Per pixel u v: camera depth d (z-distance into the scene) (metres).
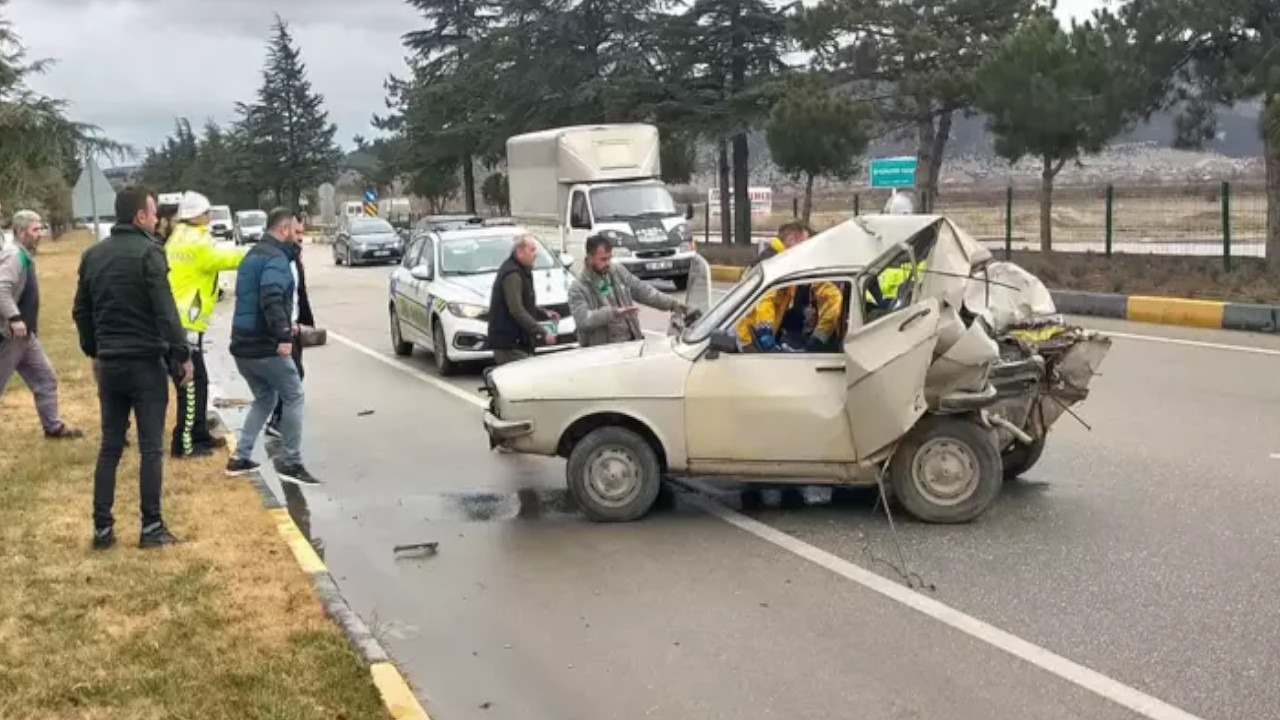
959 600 5.87
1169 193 22.75
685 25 35.16
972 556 6.52
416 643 5.61
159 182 127.88
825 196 44.84
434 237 15.19
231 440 9.91
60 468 8.67
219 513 7.48
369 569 6.76
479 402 12.11
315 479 8.91
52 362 14.59
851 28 28.42
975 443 7.00
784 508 7.63
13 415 10.91
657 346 7.55
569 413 7.38
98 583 6.10
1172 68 19.69
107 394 6.69
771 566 6.50
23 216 9.54
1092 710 4.62
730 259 28.58
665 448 7.32
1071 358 7.56
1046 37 20.34
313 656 5.14
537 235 27.16
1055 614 5.63
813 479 7.20
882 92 29.27
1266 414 9.71
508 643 5.57
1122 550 6.51
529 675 5.19
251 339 8.56
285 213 8.67
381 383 13.57
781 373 7.14
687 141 36.25
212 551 6.65
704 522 7.38
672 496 8.02
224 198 104.62
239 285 8.63
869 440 6.90
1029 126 20.36
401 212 63.19
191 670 5.00
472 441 10.17
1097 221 24.67
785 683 4.99
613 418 7.43
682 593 6.14
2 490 8.02
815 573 6.36
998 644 5.30
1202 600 5.73
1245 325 14.91
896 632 5.49
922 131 29.48
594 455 7.41
